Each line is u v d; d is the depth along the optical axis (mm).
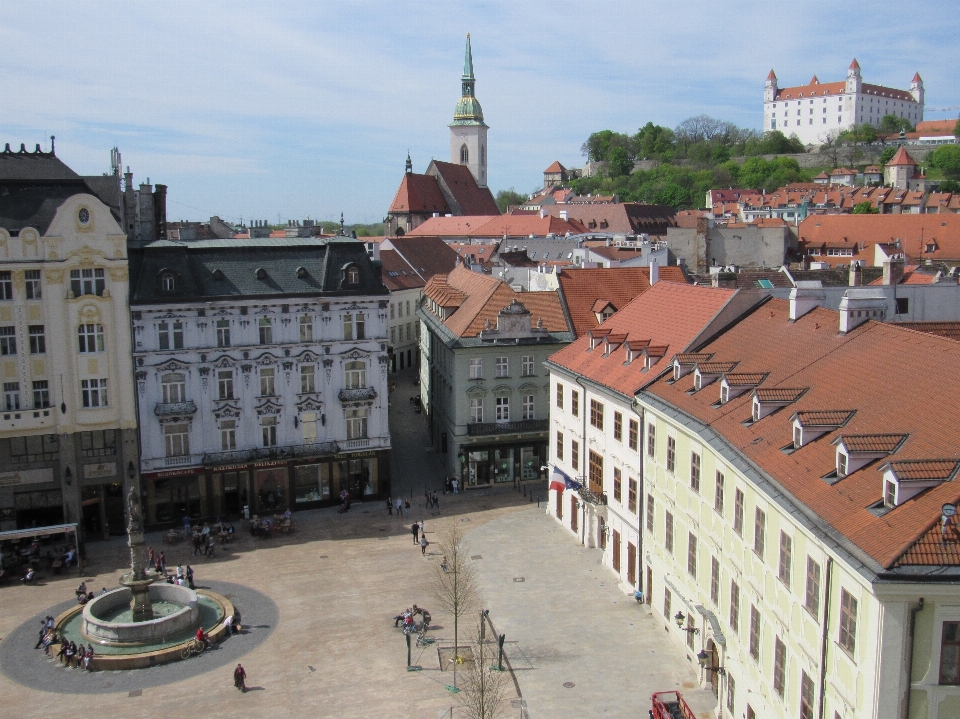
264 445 76125
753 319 56750
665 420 52219
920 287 60656
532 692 46781
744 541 41219
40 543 69812
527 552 67438
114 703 46781
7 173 70500
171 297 71500
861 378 40688
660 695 43125
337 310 76688
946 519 28938
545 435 84125
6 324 67375
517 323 82062
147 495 72938
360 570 64625
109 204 77688
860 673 30109
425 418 107750
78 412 69938
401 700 46625
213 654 52094
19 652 52500
